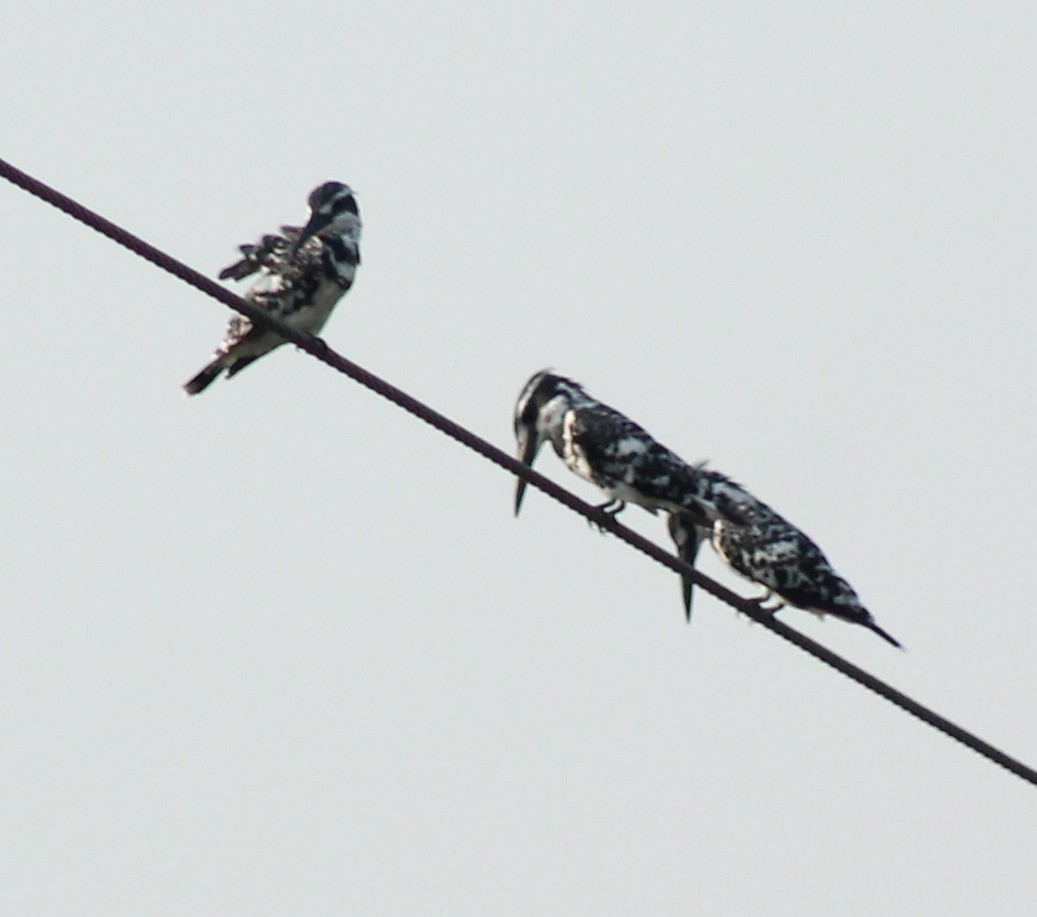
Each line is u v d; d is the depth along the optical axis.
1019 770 14.77
